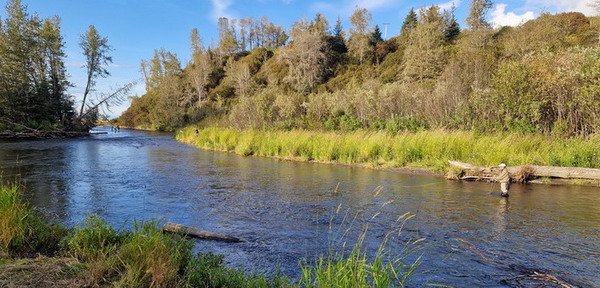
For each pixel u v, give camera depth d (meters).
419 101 23.58
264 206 8.83
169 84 71.31
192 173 14.13
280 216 7.93
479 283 4.71
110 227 5.48
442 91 22.66
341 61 74.62
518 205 8.83
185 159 19.00
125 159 18.84
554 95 16.20
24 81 36.12
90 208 8.46
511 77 16.98
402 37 69.75
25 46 37.16
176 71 91.81
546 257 5.61
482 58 26.94
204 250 5.84
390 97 26.58
